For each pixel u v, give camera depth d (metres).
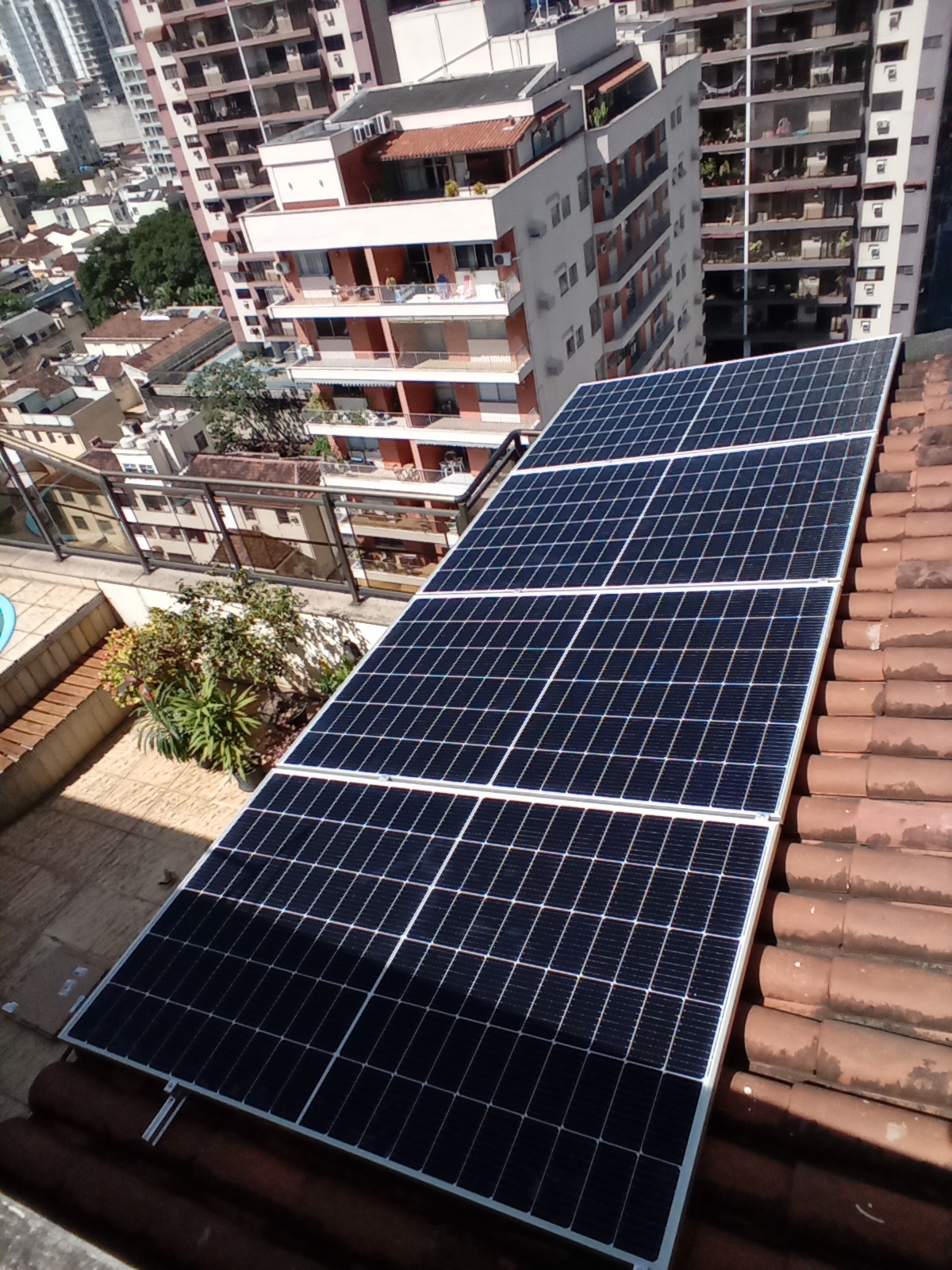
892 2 48.34
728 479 11.12
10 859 16.27
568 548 10.98
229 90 74.50
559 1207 4.78
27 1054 12.90
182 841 16.03
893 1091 5.32
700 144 53.44
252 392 63.72
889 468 10.99
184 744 17.03
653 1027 5.42
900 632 8.44
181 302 105.94
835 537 9.20
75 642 17.73
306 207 38.56
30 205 190.50
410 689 9.36
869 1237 4.72
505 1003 5.83
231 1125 6.18
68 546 18.42
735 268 61.62
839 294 60.69
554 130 37.56
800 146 56.19
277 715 17.36
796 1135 5.26
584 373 42.91
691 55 56.72
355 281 38.88
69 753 17.64
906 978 5.71
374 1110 5.50
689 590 9.24
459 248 35.88
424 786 7.89
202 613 16.48
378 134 37.91
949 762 7.05
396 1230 5.32
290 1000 6.34
